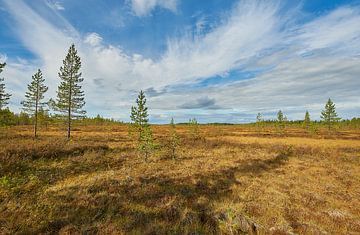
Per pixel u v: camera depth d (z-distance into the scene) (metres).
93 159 19.33
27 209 9.41
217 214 9.98
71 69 33.66
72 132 52.25
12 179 12.59
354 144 38.94
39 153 18.17
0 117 25.02
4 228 7.81
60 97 33.28
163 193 12.25
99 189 12.38
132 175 15.48
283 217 9.73
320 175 16.91
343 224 9.25
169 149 28.70
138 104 21.78
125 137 40.62
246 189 13.35
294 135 55.47
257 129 76.94
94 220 9.15
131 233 8.31
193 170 17.56
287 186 14.06
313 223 9.24
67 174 14.96
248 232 8.86
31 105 35.53
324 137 51.09
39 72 35.81
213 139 42.91
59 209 9.70
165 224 9.07
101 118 101.50
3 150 16.89
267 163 21.05
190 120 44.00
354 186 14.41
